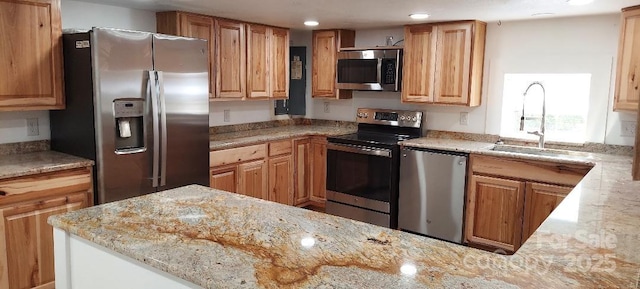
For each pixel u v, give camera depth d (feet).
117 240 4.62
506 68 13.41
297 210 5.80
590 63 12.14
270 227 5.08
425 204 13.17
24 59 9.27
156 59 10.21
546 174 11.12
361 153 14.12
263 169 14.17
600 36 11.94
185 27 12.17
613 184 8.20
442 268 4.01
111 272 5.01
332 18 13.24
